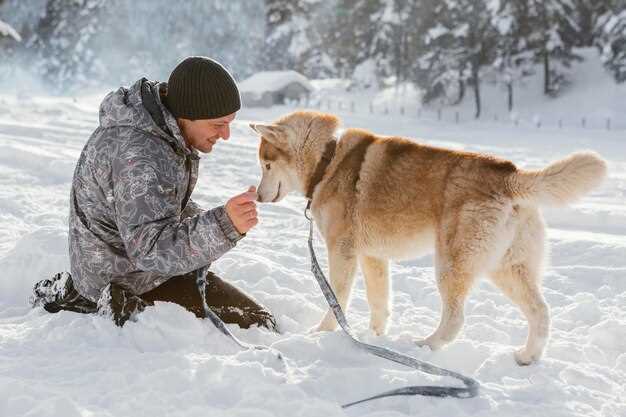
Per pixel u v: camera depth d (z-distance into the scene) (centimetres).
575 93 3403
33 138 1295
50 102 2262
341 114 3406
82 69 4175
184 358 298
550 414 271
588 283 507
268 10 4350
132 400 258
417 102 3741
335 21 4225
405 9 3797
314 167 418
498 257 347
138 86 331
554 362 338
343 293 398
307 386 286
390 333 407
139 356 303
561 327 411
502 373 327
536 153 1702
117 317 334
